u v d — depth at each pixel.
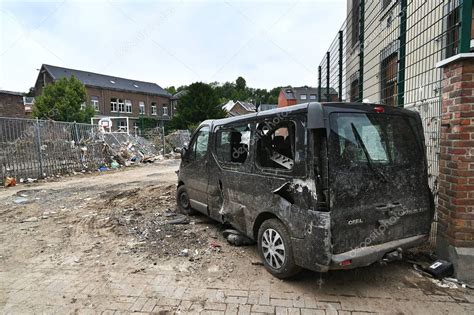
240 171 4.04
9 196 8.81
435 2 4.92
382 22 7.21
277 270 3.40
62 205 7.42
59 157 13.20
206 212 5.13
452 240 3.33
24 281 3.57
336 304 2.94
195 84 42.81
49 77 41.41
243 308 2.91
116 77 50.75
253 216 3.80
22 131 11.73
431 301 2.96
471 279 3.23
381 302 2.96
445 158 3.43
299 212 3.02
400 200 3.21
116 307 2.99
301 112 3.05
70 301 3.12
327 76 8.46
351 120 3.01
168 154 23.69
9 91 28.77
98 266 3.93
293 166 3.13
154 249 4.42
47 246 4.69
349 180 2.89
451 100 3.29
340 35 7.10
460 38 3.16
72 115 33.50
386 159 3.17
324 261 2.79
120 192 8.63
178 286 3.36
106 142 17.19
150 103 51.62
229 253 4.21
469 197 3.21
